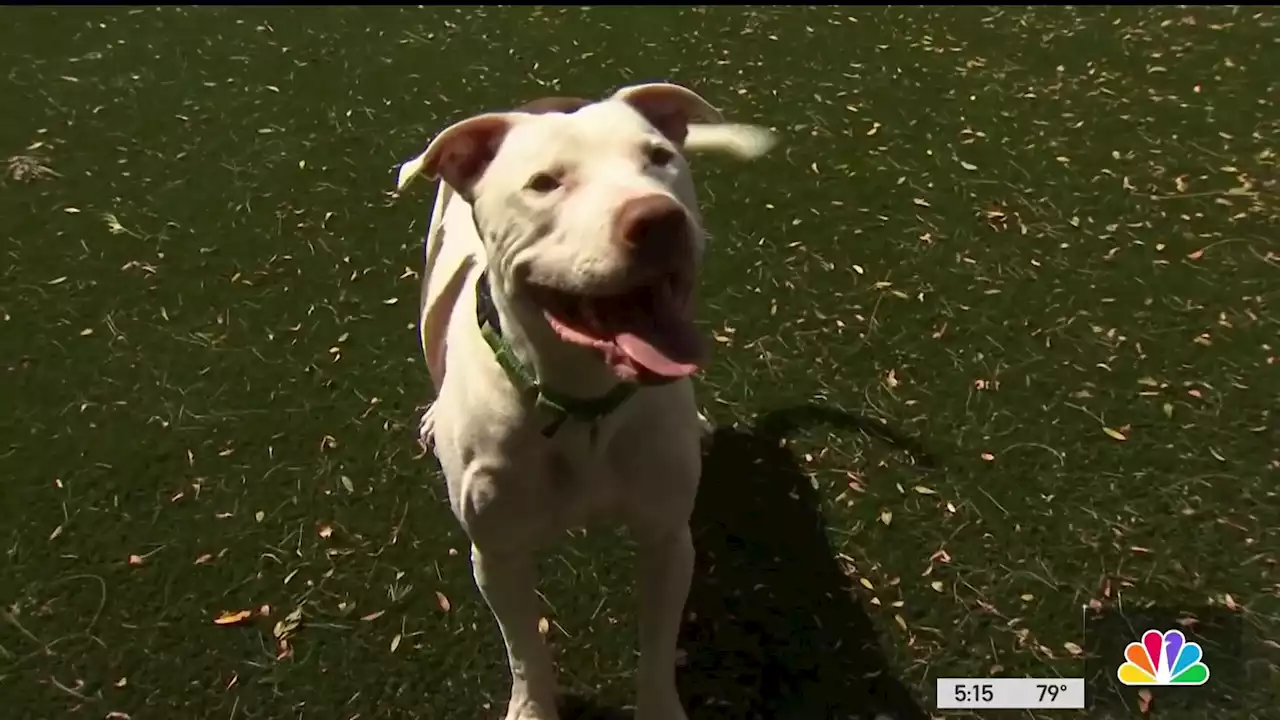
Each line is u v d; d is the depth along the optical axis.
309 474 1.61
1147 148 2.20
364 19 2.82
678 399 1.17
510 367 1.10
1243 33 2.60
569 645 1.43
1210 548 1.49
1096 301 1.81
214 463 1.63
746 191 2.09
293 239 2.03
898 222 2.01
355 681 1.41
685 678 1.39
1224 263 1.88
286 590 1.49
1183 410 1.64
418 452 1.63
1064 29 2.66
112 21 2.83
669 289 1.03
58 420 1.69
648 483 1.17
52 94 2.51
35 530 1.56
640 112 1.18
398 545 1.53
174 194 2.17
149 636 1.45
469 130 1.09
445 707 1.38
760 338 1.77
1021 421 1.64
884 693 1.38
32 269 1.97
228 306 1.88
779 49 2.62
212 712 1.39
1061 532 1.51
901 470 1.59
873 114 2.34
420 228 2.05
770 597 1.46
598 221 0.98
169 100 2.48
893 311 1.81
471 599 1.47
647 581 1.25
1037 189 2.09
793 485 1.57
